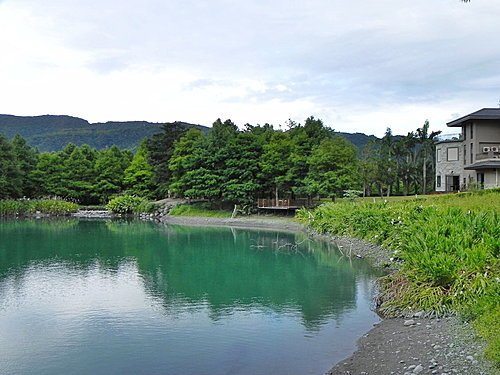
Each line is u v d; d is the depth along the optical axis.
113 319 16.05
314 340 13.48
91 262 27.92
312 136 60.00
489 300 12.00
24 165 76.19
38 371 11.80
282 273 23.98
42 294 19.67
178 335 14.29
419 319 13.88
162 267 26.17
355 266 25.22
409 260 17.12
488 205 27.25
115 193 78.00
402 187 77.75
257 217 53.97
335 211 39.12
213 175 57.53
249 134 58.72
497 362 9.19
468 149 50.44
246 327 14.94
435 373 9.57
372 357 11.50
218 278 22.91
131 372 11.64
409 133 76.81
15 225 54.78
